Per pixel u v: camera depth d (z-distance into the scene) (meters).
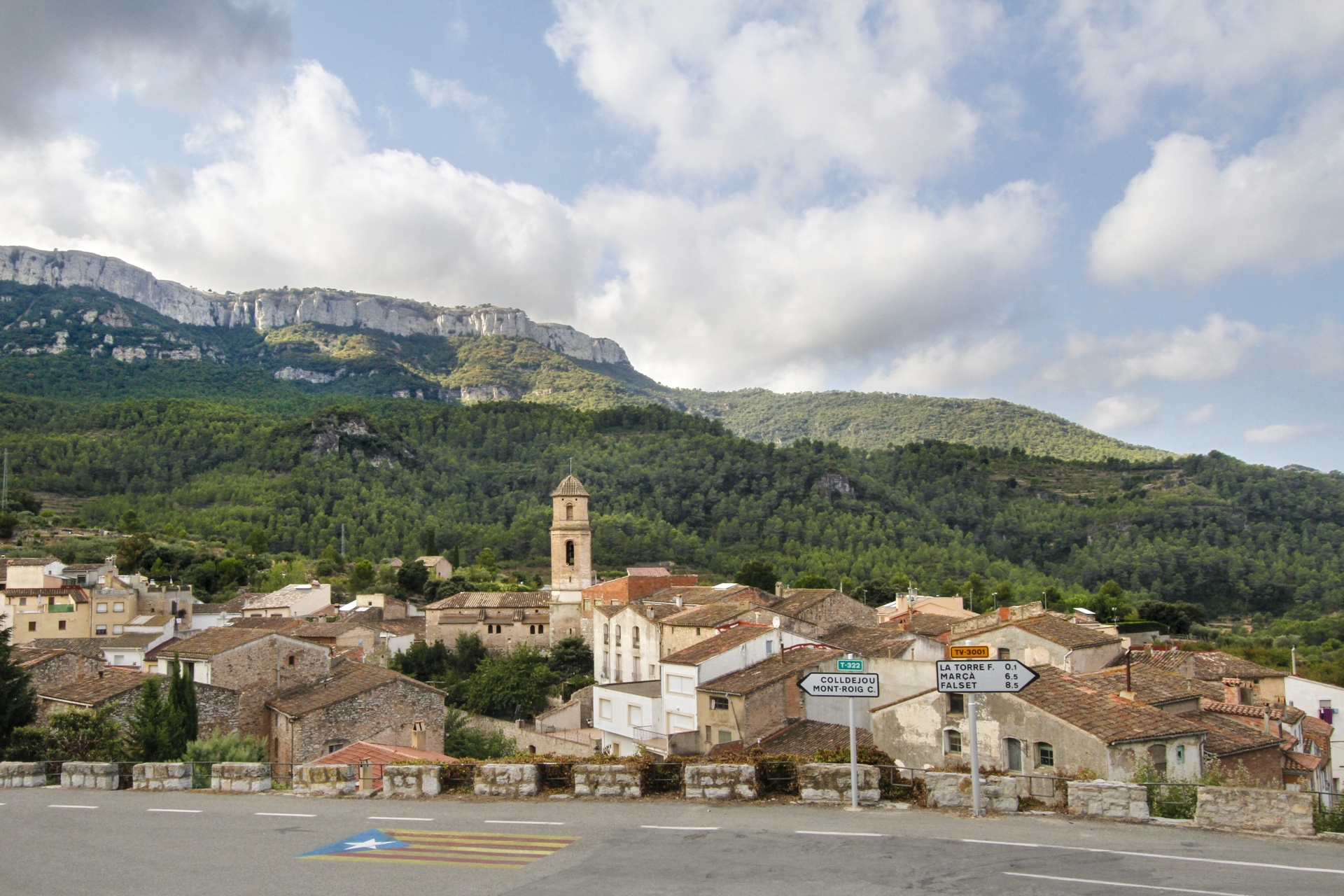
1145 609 129.25
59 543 136.62
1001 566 196.25
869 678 22.27
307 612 116.56
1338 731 55.69
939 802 22.23
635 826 21.02
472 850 19.33
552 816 22.52
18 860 19.86
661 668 56.69
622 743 60.62
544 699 81.62
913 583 162.75
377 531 196.25
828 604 73.06
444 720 58.72
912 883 15.87
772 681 49.56
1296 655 102.31
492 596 115.06
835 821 20.98
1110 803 20.81
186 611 102.06
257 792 28.64
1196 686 43.56
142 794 28.94
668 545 198.25
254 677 53.06
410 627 114.19
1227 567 196.00
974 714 21.47
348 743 51.41
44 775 32.06
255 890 16.86
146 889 17.19
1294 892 15.12
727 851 18.42
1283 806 19.30
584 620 103.56
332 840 20.81
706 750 51.59
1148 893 15.16
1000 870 16.64
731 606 74.56
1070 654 48.41
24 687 47.69
